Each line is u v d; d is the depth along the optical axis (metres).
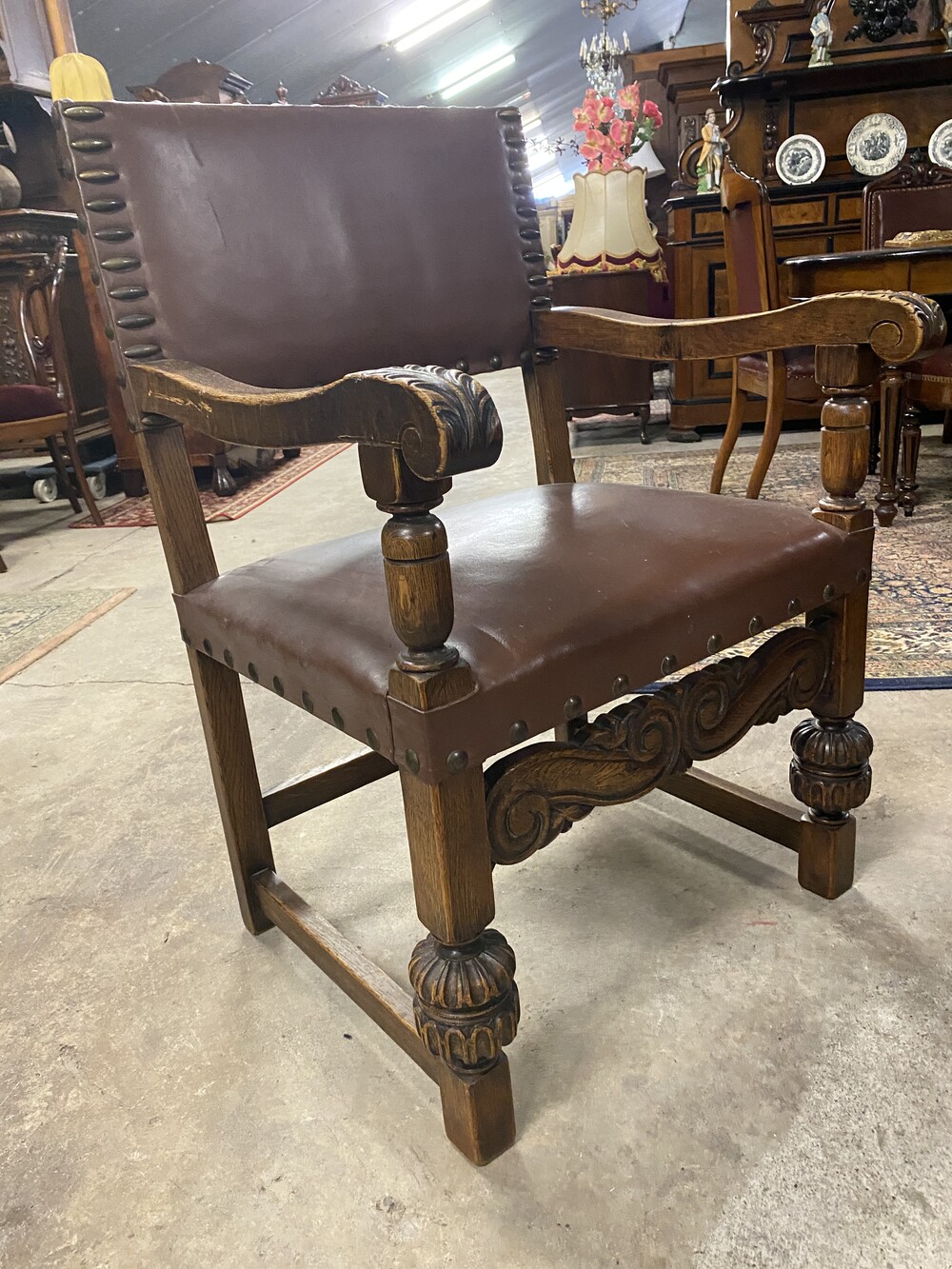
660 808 1.27
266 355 0.92
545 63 9.85
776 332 0.87
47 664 1.98
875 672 1.57
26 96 3.83
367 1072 0.88
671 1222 0.71
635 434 4.13
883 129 3.74
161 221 0.86
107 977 1.03
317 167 0.94
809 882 1.06
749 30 3.85
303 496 3.43
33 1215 0.76
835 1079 0.82
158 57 5.83
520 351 1.09
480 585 0.74
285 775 1.45
